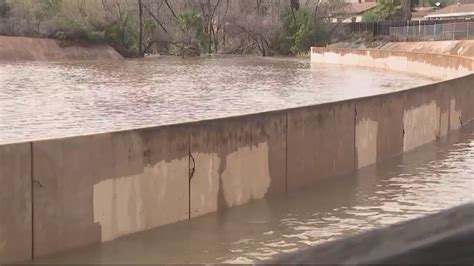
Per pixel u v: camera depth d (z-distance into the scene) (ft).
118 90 131.64
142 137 33.06
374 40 319.88
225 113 90.74
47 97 114.01
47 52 289.53
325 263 7.88
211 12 385.09
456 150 60.29
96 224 31.01
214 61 287.48
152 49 362.12
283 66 240.32
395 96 56.59
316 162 45.55
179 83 153.48
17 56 275.59
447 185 45.42
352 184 45.60
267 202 40.19
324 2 371.56
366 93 124.16
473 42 229.66
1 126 76.43
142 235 32.81
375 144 53.31
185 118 84.99
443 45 244.42
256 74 190.29
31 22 302.45
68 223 29.84
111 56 315.78
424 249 7.97
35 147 28.60
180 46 349.41
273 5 376.89
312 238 32.96
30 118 84.23
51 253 29.25
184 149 35.45
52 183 29.22
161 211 34.30
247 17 370.73
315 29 357.82
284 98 114.62
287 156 42.83
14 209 27.99
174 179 34.96
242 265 28.86
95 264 28.60
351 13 443.73
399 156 56.90
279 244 31.96
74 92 125.49
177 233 33.40
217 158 37.60
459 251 8.06
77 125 77.92
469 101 79.66
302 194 42.45
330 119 46.85
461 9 449.48
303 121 44.09
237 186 39.06
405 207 39.29
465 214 9.10
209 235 33.22
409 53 195.31
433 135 65.87
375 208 39.11
